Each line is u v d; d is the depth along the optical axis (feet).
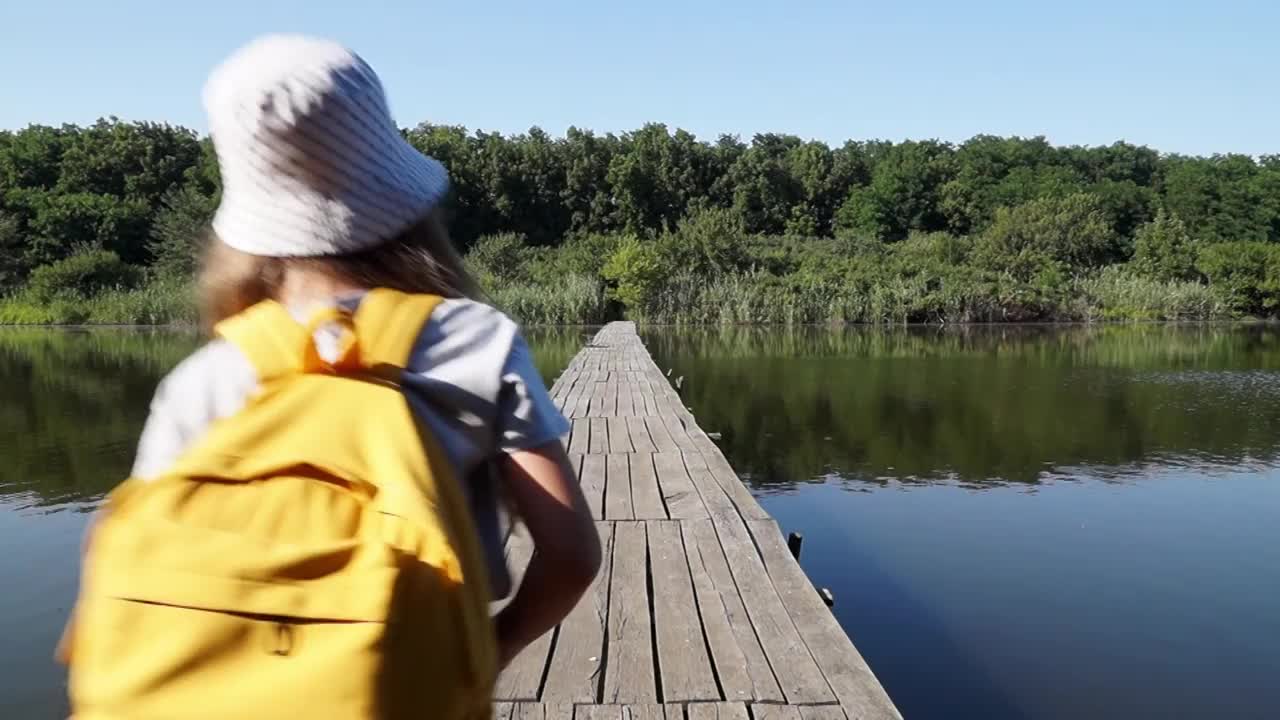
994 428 37.04
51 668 14.23
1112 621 16.84
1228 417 39.88
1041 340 86.28
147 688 2.18
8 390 46.91
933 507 24.86
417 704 2.32
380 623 2.23
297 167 2.87
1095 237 142.72
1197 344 82.02
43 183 159.74
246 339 2.77
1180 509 24.62
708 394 46.21
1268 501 25.45
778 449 32.78
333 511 2.42
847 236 166.81
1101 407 42.52
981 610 17.42
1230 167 190.70
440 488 2.57
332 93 2.86
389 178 2.99
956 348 75.56
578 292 104.17
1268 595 18.08
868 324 108.27
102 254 124.06
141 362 62.13
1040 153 214.48
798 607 10.55
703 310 106.52
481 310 3.00
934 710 13.58
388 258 3.04
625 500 15.93
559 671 8.82
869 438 34.88
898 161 203.00
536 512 2.99
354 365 2.74
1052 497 25.95
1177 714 13.33
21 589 17.61
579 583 3.11
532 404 2.94
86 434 34.37
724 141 208.74
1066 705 13.69
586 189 174.91
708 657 9.14
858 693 8.34
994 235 143.02
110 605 2.25
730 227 127.54
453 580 2.43
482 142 184.24
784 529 22.89
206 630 2.19
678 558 12.51
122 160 157.89
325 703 2.18
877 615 17.25
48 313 112.37
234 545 2.28
